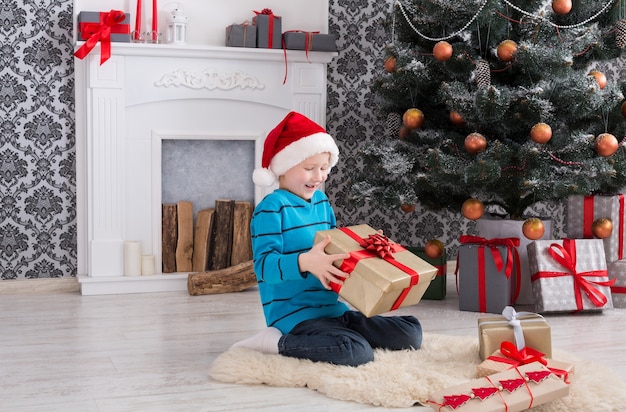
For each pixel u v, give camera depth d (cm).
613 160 327
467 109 331
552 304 333
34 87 382
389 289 221
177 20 387
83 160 390
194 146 406
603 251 343
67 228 393
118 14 373
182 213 401
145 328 310
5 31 376
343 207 436
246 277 390
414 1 359
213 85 397
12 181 383
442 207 370
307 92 412
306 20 421
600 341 293
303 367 235
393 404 213
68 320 325
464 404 195
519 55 321
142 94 387
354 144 436
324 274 229
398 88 359
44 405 215
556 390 203
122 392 227
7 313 338
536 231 339
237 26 395
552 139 335
